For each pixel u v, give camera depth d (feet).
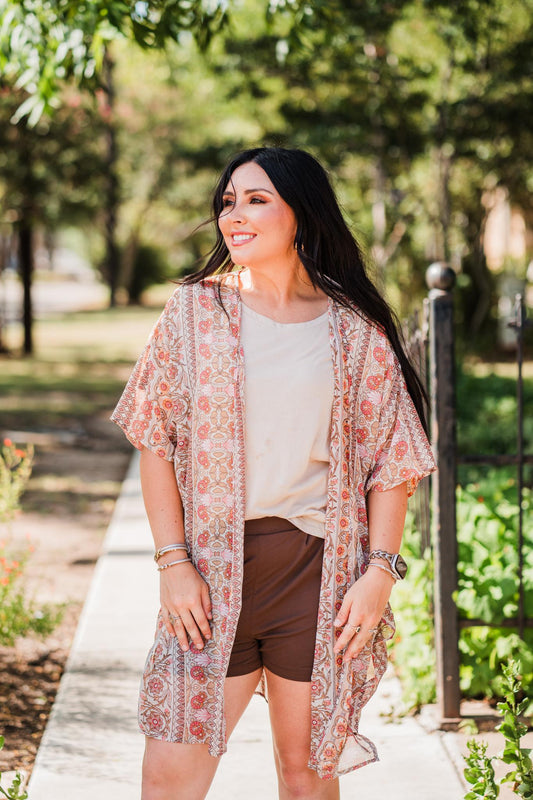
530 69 45.60
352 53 44.78
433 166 53.31
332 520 7.29
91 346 83.25
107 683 14.01
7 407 46.96
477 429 30.81
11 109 53.16
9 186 60.80
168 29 14.49
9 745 12.48
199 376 7.21
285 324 7.34
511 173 53.16
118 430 42.11
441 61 46.83
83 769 11.35
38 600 18.83
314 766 7.37
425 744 11.91
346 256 7.64
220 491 7.20
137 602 17.84
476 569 13.29
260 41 44.01
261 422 7.18
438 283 12.21
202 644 7.22
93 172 61.41
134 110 112.68
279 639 7.33
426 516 14.16
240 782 10.98
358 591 7.30
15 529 25.13
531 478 25.38
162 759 7.24
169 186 131.13
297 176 7.44
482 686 13.06
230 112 55.47
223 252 7.97
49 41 15.33
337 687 7.32
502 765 11.14
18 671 15.26
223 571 7.21
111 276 145.18
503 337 62.85
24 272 72.74
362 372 7.48
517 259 65.21
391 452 7.49
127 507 26.61
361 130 46.96
